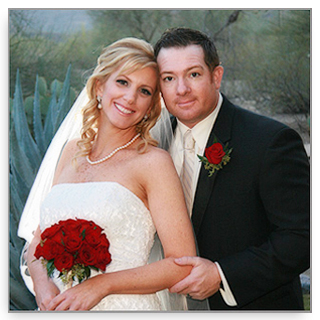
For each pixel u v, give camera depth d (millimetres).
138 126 2178
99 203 2002
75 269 1865
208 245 2238
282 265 2129
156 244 2316
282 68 5512
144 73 2088
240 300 2131
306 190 2197
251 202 2203
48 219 2104
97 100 2189
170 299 2326
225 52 5629
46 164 2473
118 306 2023
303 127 5387
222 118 2314
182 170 2336
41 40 5609
